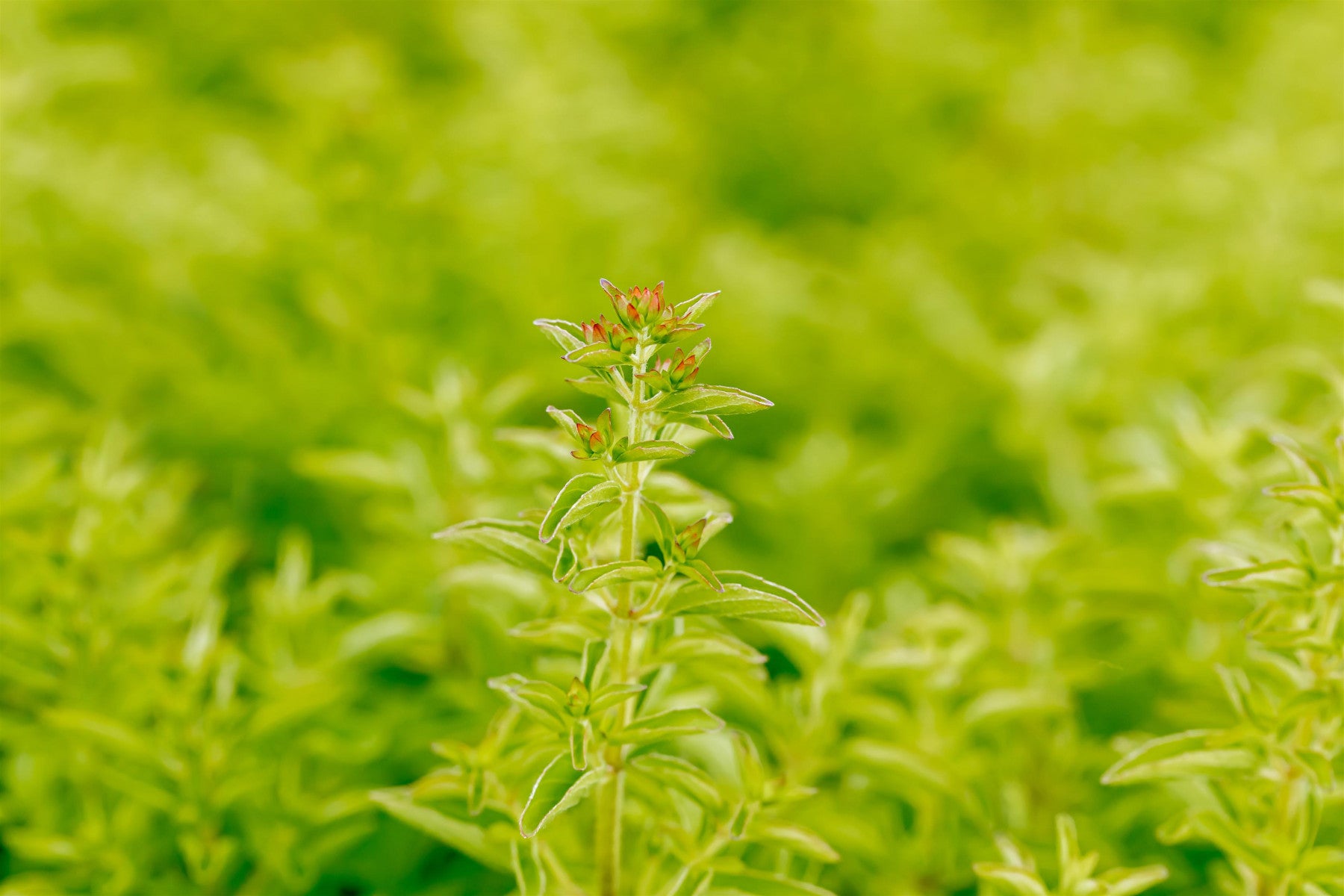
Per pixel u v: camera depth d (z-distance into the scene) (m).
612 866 0.81
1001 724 0.90
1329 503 0.79
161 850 0.91
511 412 1.21
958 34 1.96
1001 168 1.88
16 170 1.25
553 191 1.36
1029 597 0.94
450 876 0.93
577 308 1.28
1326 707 0.80
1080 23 1.78
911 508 1.26
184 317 1.31
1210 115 1.76
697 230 1.68
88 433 1.17
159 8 1.98
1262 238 1.30
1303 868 0.81
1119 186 1.68
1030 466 1.21
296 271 1.23
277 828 0.89
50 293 1.19
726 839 0.81
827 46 1.94
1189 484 0.93
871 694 0.96
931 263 1.57
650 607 0.78
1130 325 1.24
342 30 1.94
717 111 1.92
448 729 0.93
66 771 0.92
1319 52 1.67
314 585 1.13
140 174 1.50
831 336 1.45
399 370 1.09
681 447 0.75
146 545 0.94
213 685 0.93
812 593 1.10
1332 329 1.18
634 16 1.97
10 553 0.93
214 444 1.19
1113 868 0.89
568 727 0.78
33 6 1.54
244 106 1.96
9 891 0.88
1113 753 0.92
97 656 0.89
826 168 1.87
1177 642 0.94
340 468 0.97
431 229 1.21
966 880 0.90
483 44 1.54
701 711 0.79
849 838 0.88
